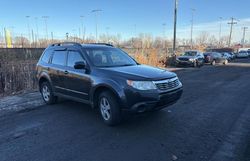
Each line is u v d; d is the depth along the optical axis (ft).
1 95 29.96
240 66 87.35
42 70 24.61
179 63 78.23
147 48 80.12
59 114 21.17
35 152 13.98
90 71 19.08
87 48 20.81
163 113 21.17
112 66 19.61
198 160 12.85
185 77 50.26
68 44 22.58
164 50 90.58
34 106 23.95
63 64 22.11
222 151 13.87
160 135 16.28
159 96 16.75
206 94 30.14
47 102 24.59
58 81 22.54
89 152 13.89
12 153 13.89
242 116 20.45
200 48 135.54
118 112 17.34
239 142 15.07
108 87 17.38
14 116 20.72
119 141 15.35
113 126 17.95
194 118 19.85
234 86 37.04
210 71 65.51
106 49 21.88
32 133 16.85
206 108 23.07
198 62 79.82
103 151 13.99
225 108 23.13
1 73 32.65
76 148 14.43
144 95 16.30
